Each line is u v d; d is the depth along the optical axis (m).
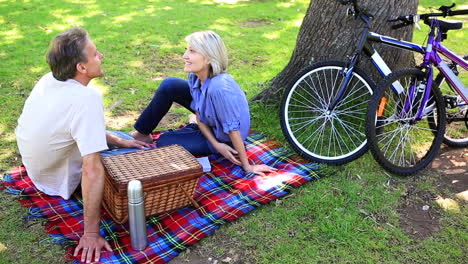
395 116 3.35
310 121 3.74
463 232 2.79
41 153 2.68
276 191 3.09
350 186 3.21
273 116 4.11
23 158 2.86
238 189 3.10
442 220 2.90
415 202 3.08
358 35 3.77
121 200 2.56
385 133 3.51
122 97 4.66
